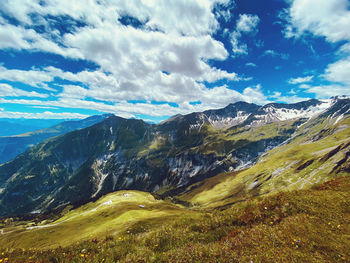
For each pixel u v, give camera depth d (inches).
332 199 458.9
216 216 527.5
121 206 5113.2
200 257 309.0
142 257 335.6
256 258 281.1
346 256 265.4
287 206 460.8
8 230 6230.3
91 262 338.0
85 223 4343.0
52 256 368.8
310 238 315.3
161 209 4151.1
